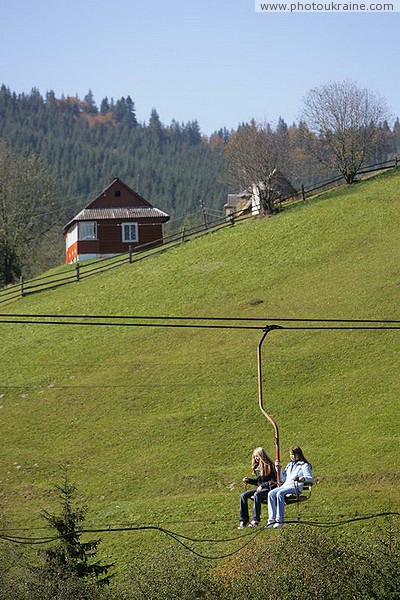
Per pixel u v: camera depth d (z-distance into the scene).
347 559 34.12
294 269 79.69
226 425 55.19
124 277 86.38
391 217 86.62
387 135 106.44
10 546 40.81
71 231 114.06
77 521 37.22
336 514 42.56
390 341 62.50
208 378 61.91
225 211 137.25
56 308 81.00
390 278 73.19
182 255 89.25
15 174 129.25
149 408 58.91
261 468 29.23
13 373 67.56
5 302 87.81
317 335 65.56
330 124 102.56
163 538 42.34
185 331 71.06
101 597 33.81
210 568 36.94
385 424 51.84
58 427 58.06
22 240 125.62
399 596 32.75
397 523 40.09
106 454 53.78
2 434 57.97
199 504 45.72
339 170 102.44
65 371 66.69
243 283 78.56
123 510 46.31
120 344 70.44
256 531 41.62
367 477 46.25
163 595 33.34
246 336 68.06
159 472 50.66
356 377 58.50
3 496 50.12
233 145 108.19
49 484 51.00
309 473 28.52
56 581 34.00
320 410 55.19
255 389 59.25
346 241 83.38
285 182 106.94
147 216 109.31
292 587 32.91
